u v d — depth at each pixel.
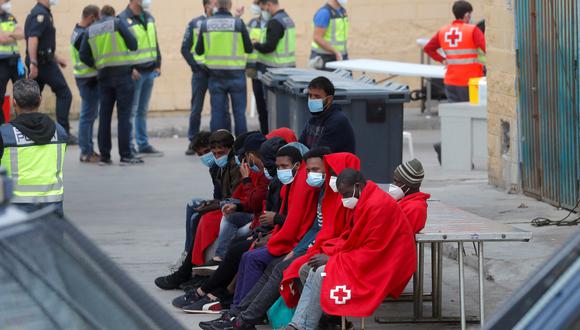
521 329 5.34
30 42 29.67
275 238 13.55
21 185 13.13
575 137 18.70
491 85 22.41
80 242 5.66
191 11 37.62
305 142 16.25
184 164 28.89
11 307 5.07
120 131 28.67
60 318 5.22
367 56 37.94
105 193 24.50
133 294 5.77
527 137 20.86
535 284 5.62
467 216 13.59
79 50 28.28
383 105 18.92
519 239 12.11
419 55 37.91
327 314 12.96
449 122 25.44
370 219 11.97
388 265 12.00
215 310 14.38
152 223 20.91
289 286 12.93
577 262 5.42
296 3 37.62
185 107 38.00
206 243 15.48
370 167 19.08
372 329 13.18
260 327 13.62
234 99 28.94
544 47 19.75
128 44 28.06
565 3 18.75
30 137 13.15
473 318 13.41
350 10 37.72
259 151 15.07
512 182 21.61
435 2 37.66
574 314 5.15
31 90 13.33
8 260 5.11
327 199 12.95
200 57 30.23
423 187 23.06
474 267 15.68
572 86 18.67
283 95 23.50
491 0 22.11
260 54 30.55
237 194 15.57
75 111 37.28
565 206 19.36
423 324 13.38
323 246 12.68
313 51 32.97
